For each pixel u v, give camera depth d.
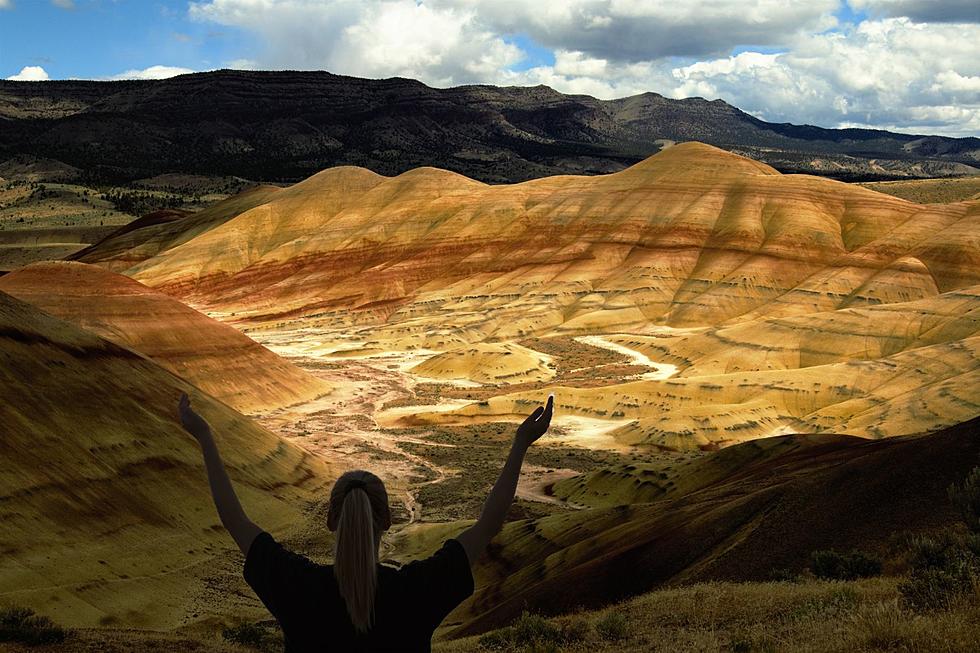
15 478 39.00
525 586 31.02
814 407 96.00
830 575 18.83
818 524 23.23
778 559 22.36
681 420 89.38
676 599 17.28
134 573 38.09
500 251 191.12
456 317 167.50
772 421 92.12
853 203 181.88
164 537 42.88
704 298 163.00
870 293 152.75
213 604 37.78
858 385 97.75
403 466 77.25
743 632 11.72
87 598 33.94
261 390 101.12
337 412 102.69
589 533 35.31
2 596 31.16
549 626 16.23
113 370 53.66
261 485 56.19
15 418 42.72
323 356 146.25
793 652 8.84
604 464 78.19
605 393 103.06
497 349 130.75
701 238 180.25
